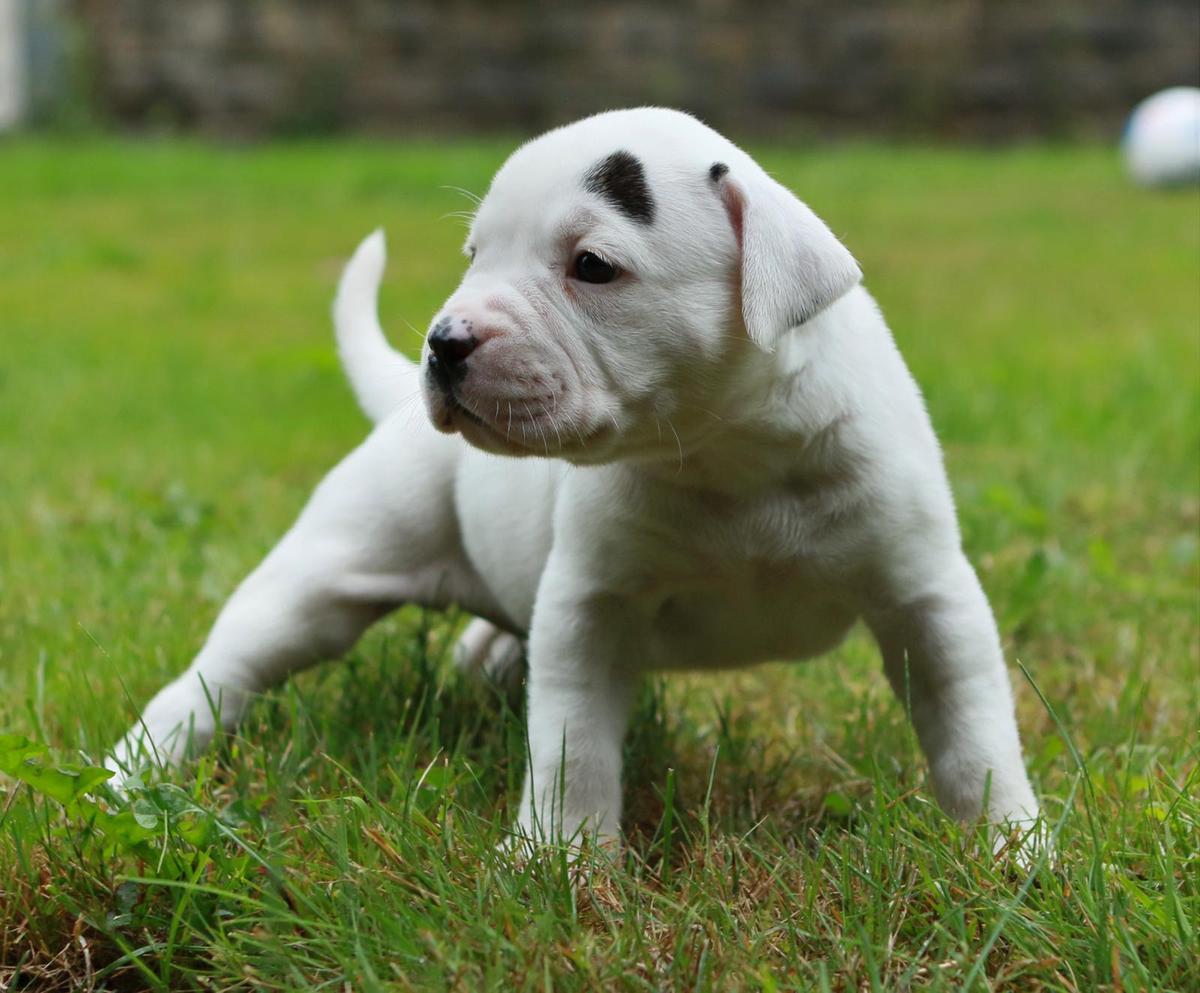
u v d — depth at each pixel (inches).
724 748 166.6
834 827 143.4
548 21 939.3
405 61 945.5
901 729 173.2
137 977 128.0
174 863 130.2
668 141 134.3
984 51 954.7
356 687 180.5
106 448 325.7
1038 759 165.9
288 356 407.8
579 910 125.0
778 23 941.8
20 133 957.8
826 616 153.3
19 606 215.9
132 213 682.2
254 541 246.5
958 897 123.5
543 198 131.6
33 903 130.4
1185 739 166.7
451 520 176.4
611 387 131.8
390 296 485.4
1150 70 958.4
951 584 145.3
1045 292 503.5
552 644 147.1
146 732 156.3
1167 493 277.3
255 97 946.7
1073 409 334.3
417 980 113.6
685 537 143.4
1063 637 210.2
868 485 141.6
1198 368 376.8
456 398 129.1
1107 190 746.8
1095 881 119.7
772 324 127.6
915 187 753.0
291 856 129.9
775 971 115.6
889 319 455.8
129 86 955.3
